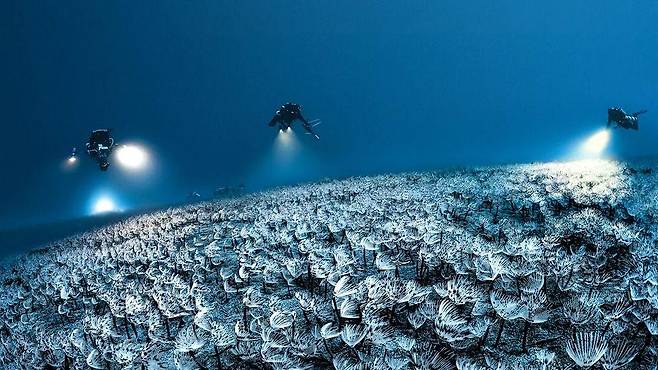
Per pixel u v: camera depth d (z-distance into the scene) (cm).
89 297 735
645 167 1977
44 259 1361
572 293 498
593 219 823
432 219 915
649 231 750
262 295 628
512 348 412
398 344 390
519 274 492
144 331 549
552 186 1418
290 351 411
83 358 481
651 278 458
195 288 632
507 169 2291
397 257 672
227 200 2473
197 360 462
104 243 1421
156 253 979
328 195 1761
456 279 477
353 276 638
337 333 406
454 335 393
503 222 924
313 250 720
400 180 2073
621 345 363
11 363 507
